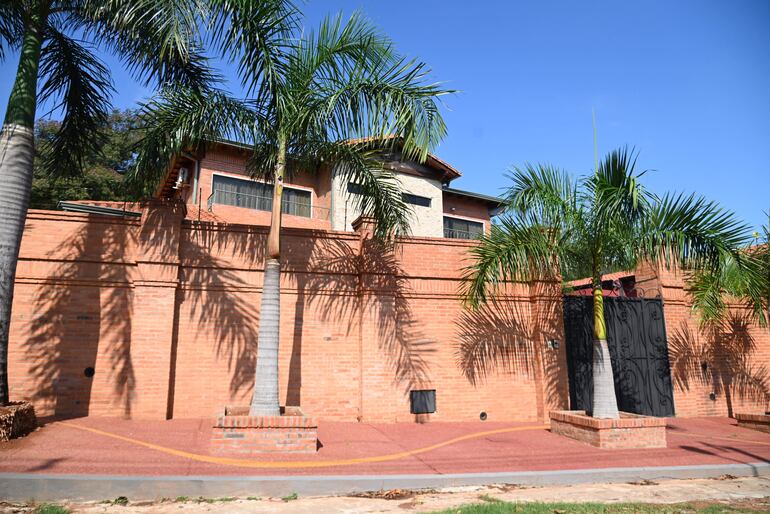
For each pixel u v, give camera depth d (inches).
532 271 485.7
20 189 320.8
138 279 387.9
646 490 282.0
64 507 219.8
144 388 373.1
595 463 322.3
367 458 310.3
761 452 369.1
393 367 438.9
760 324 526.0
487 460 322.7
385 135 348.8
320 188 782.5
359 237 459.8
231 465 273.9
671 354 545.3
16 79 331.6
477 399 464.1
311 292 437.1
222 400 397.1
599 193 383.9
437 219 837.2
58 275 382.3
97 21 356.8
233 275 418.0
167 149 361.4
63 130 394.3
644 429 374.6
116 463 261.4
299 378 421.1
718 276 378.6
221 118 359.6
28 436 300.4
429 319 466.3
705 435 437.7
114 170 1067.9
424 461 313.1
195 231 414.3
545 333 487.5
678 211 378.0
